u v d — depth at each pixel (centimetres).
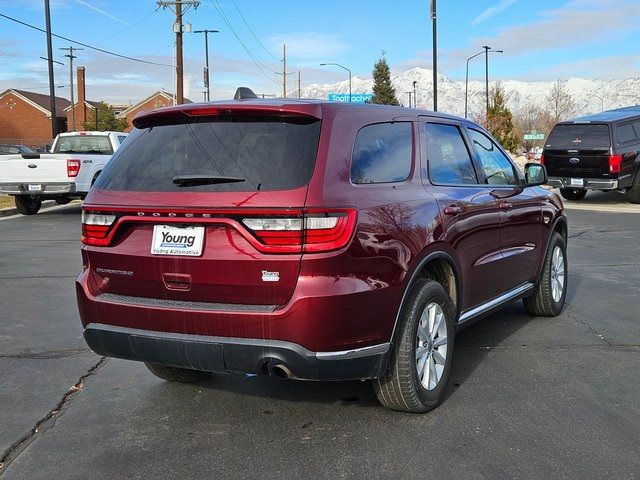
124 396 442
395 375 380
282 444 365
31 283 802
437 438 369
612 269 877
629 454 347
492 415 400
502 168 558
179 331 352
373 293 349
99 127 6475
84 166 1552
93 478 329
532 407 412
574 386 448
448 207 427
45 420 402
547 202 612
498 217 502
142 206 359
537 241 589
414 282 390
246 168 346
